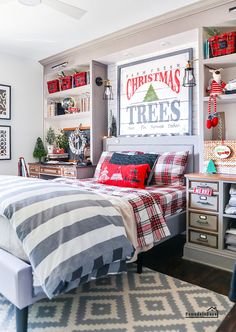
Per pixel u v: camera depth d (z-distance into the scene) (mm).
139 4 2834
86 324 1650
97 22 3242
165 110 3514
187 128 3328
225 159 2666
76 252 1473
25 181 2131
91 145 3998
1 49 4121
